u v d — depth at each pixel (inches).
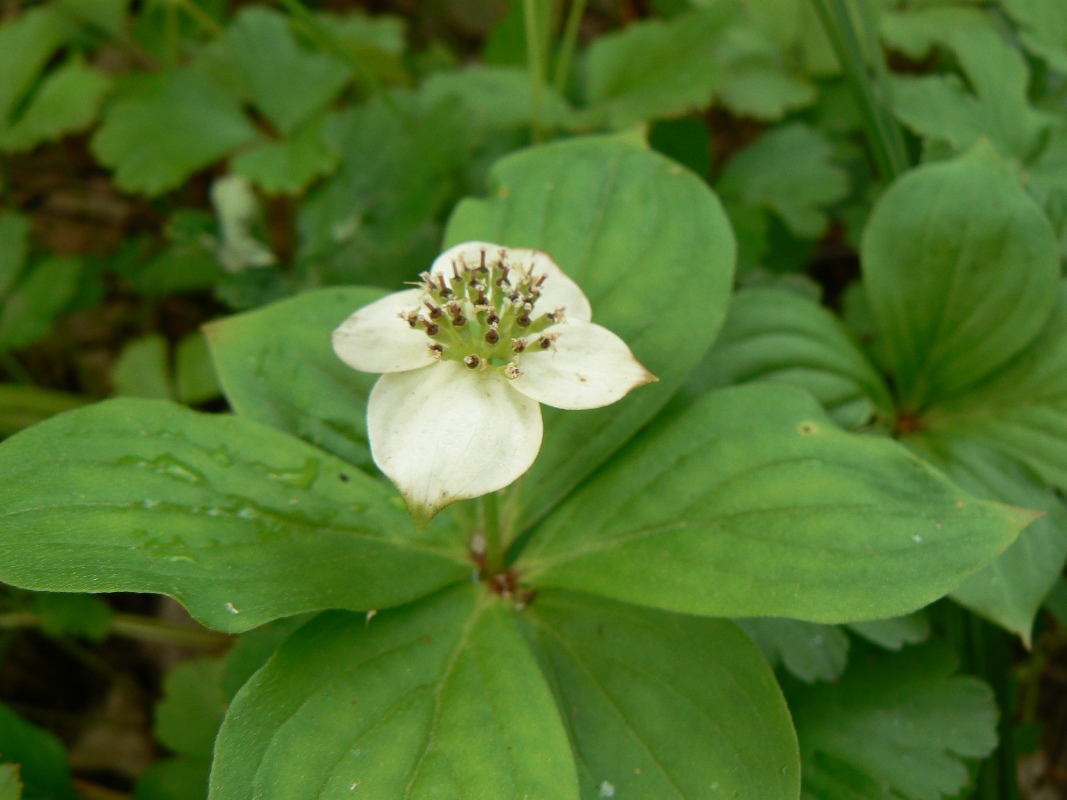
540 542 5.2
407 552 5.1
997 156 6.2
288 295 7.5
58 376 9.5
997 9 8.2
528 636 5.1
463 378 4.7
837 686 5.7
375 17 11.3
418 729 4.6
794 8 8.3
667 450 5.1
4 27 9.1
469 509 5.3
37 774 6.0
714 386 6.0
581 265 5.6
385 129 8.0
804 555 4.7
